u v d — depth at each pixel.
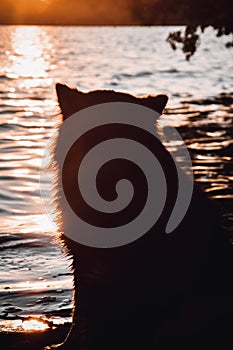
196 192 4.72
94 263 4.82
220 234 4.64
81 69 39.00
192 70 39.28
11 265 7.62
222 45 73.69
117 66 41.47
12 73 36.62
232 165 12.55
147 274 4.65
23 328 6.12
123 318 4.77
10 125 17.20
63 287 7.07
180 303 4.59
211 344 4.49
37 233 8.65
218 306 4.50
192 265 4.57
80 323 5.15
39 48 65.81
